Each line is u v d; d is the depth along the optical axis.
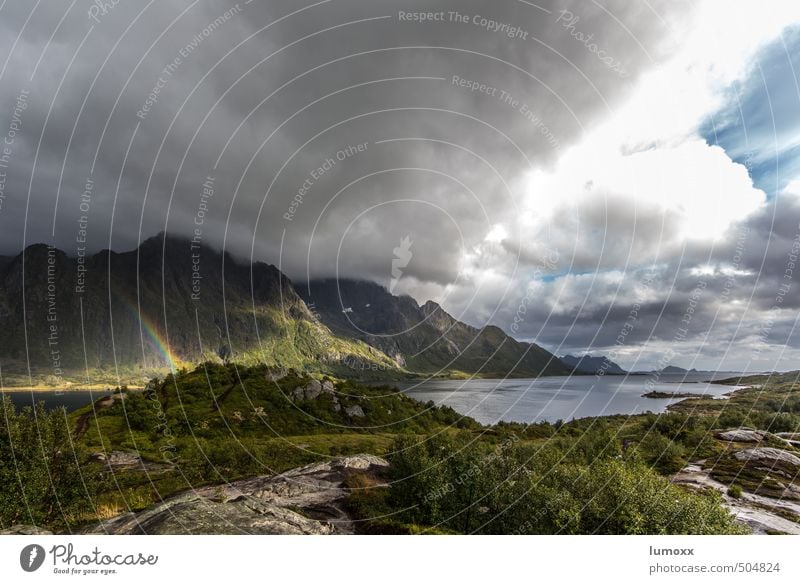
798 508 38.56
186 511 18.34
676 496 18.34
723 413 80.88
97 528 18.47
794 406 89.06
